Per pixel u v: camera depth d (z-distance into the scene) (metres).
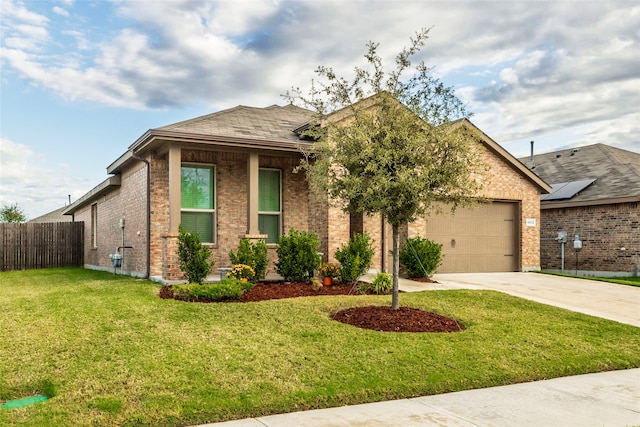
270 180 14.09
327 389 5.17
